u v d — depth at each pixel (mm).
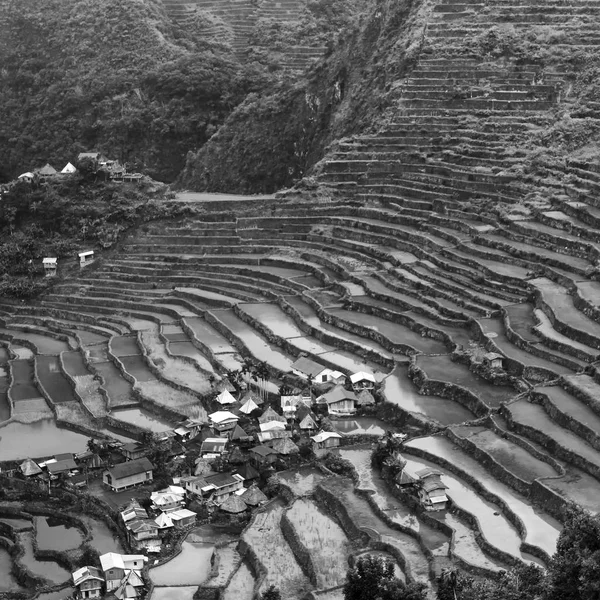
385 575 61781
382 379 94562
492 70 139125
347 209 133500
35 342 121875
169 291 129250
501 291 105188
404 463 78688
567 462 75188
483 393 88188
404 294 110688
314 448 85062
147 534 76312
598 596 54031
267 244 135125
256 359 103250
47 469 87625
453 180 127312
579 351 89062
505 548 66562
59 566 76562
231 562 71938
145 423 95562
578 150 123938
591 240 108000
